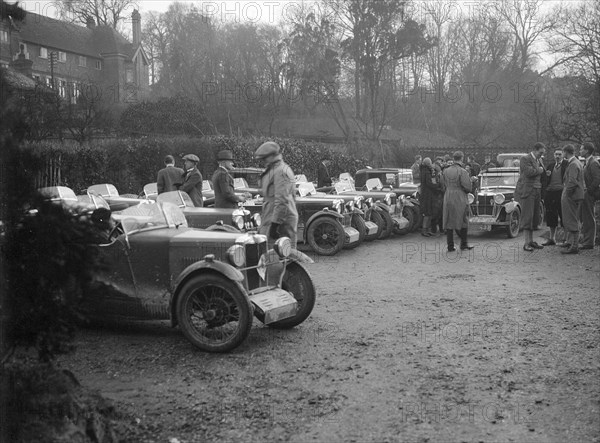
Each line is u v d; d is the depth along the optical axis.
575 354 5.94
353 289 9.26
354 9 36.66
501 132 47.34
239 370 5.61
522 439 4.19
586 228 12.67
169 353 6.14
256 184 16.55
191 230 6.95
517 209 15.75
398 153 39.53
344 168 32.22
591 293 8.63
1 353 4.10
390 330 6.90
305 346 6.35
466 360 5.81
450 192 12.96
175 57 43.94
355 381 5.30
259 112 40.66
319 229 12.91
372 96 38.59
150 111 33.31
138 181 22.17
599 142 22.52
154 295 6.57
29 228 4.16
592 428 4.34
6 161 4.18
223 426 4.43
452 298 8.50
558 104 41.34
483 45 50.12
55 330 4.21
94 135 27.06
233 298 6.09
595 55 25.23
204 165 24.94
